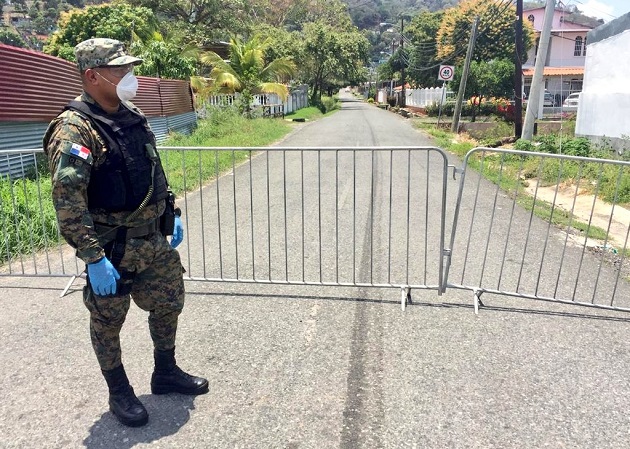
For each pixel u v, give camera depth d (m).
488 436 2.62
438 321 3.94
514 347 3.54
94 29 23.55
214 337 3.67
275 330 3.78
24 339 3.67
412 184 9.48
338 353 3.44
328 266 5.11
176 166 10.57
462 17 37.16
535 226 6.88
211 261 5.30
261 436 2.62
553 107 33.56
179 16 34.78
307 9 61.41
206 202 8.02
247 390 3.02
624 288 4.68
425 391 3.01
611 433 2.65
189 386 2.96
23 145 8.40
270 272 4.60
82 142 2.28
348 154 13.30
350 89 143.50
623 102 12.59
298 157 12.84
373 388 3.04
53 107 9.20
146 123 2.60
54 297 4.45
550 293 4.49
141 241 2.54
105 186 2.38
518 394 2.99
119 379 2.69
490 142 17.83
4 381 3.14
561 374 3.20
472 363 3.32
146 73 17.45
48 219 5.92
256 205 7.78
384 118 31.95
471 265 5.20
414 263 5.21
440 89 36.47
